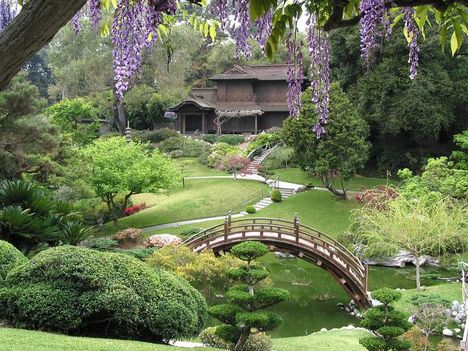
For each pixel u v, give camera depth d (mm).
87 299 7129
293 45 3367
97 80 33406
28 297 7141
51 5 1409
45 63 51375
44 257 7551
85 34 31875
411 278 18141
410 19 2939
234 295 8273
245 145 38438
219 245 17797
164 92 38531
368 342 8969
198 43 36594
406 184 21234
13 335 6273
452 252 18141
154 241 19781
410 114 26672
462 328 12578
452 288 15289
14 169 14727
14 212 10938
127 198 25906
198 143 37906
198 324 8328
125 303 7133
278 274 19562
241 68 40969
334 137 24188
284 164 34000
